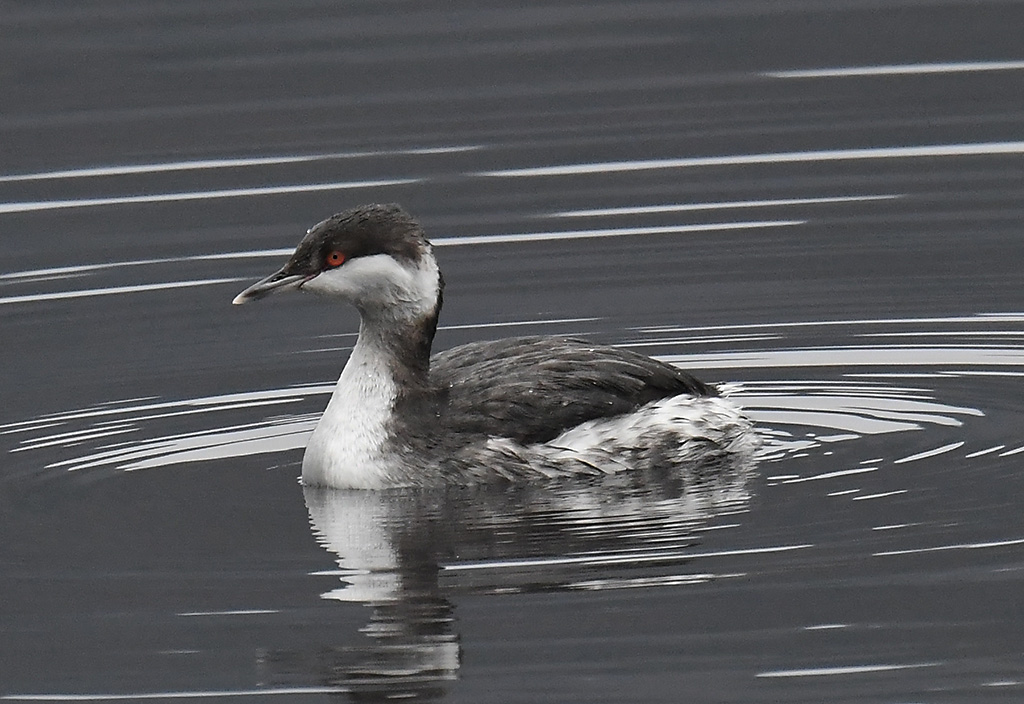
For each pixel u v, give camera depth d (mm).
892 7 27344
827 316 18547
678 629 12039
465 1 27969
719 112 24156
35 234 20969
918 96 24359
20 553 13523
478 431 14820
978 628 11961
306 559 13266
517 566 13047
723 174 22438
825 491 14297
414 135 23531
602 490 14578
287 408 16578
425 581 12836
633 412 15102
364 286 14781
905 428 15641
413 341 14914
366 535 13703
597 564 13039
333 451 14781
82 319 18891
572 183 22234
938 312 18500
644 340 18141
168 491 14703
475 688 11352
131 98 24547
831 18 27016
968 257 19891
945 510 13797
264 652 11883
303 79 25141
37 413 16562
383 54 26000
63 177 22406
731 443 15344
